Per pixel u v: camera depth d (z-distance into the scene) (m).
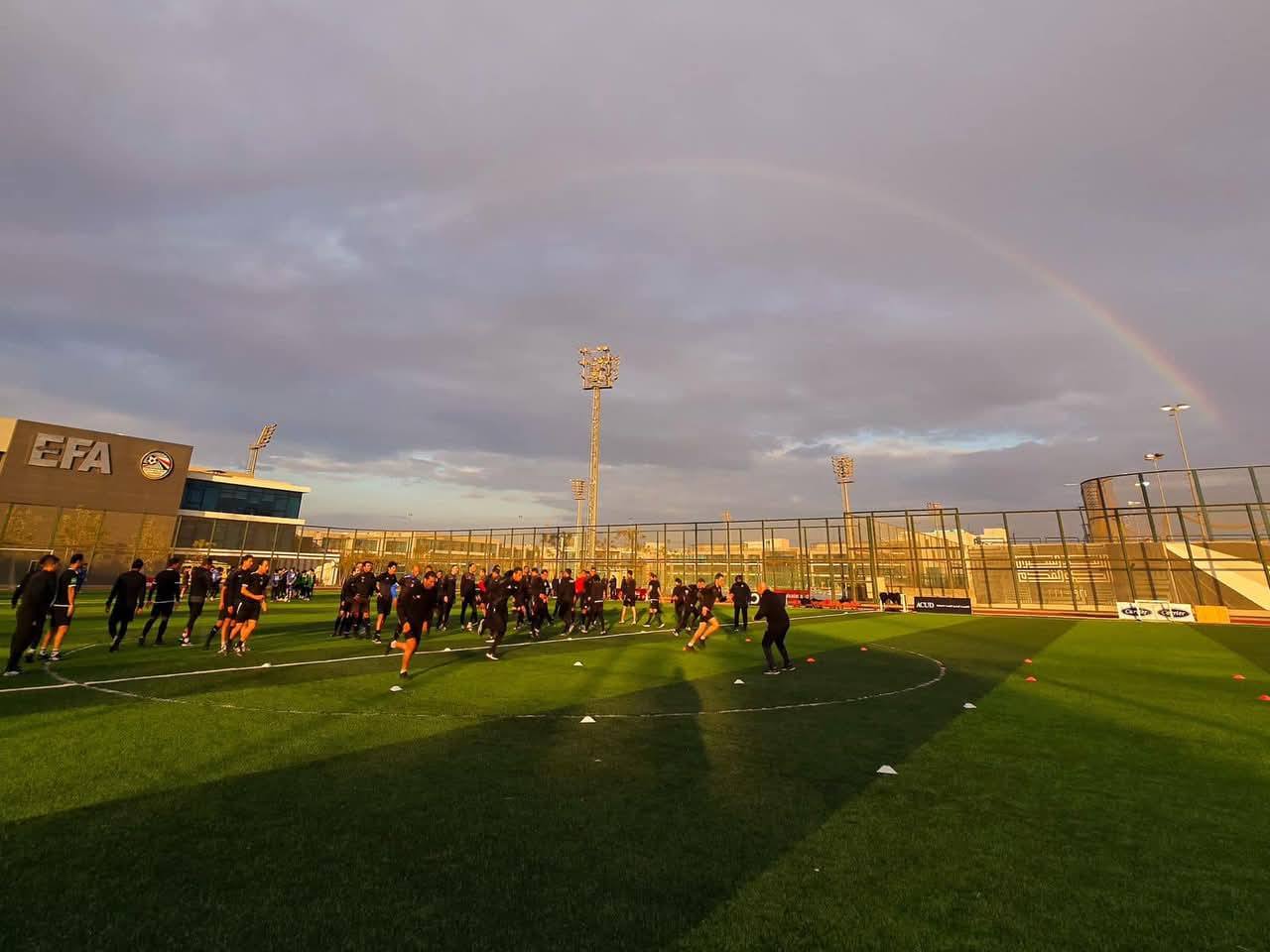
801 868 3.90
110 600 13.03
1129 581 35.75
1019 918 3.34
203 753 6.09
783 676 11.73
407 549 54.81
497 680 10.66
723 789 5.33
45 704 8.04
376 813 4.65
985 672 12.45
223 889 3.50
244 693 9.07
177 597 14.85
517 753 6.34
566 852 4.06
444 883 3.62
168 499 50.09
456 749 6.44
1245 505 33.72
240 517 59.66
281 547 62.47
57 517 44.31
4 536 42.06
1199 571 34.38
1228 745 6.92
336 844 4.11
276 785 5.21
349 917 3.23
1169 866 3.98
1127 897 3.57
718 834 4.39
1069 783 5.57
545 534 49.19
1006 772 5.91
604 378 45.25
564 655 14.28
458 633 18.89
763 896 3.54
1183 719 8.25
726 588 42.62
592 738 6.98
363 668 11.62
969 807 4.98
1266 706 9.12
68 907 3.27
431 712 8.11
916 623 26.73
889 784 5.51
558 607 20.33
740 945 3.05
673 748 6.63
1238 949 3.06
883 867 3.93
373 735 6.92
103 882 3.54
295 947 2.97
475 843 4.17
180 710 7.88
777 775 5.73
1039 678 11.70
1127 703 9.32
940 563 39.84
